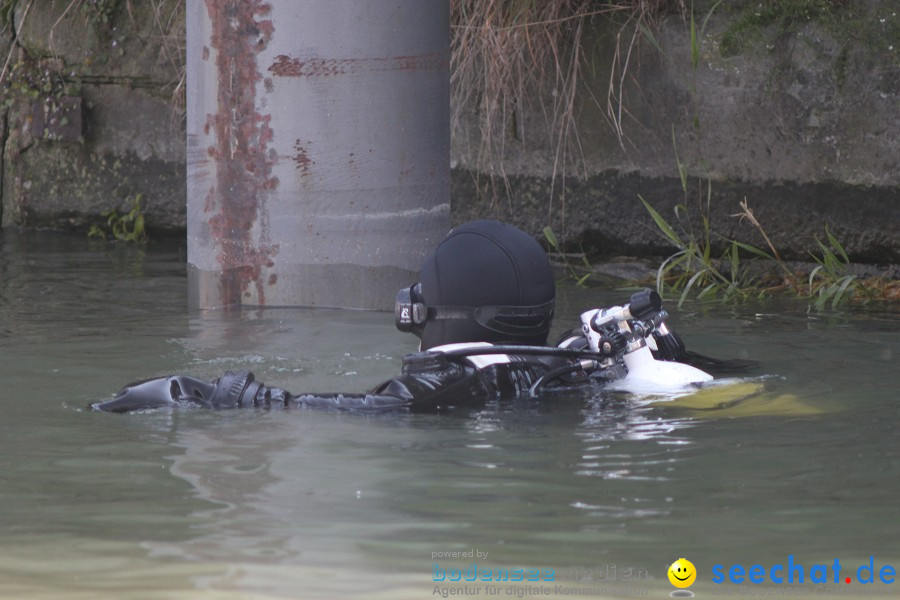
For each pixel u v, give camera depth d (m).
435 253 11.30
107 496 8.05
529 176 22.47
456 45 22.56
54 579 6.48
